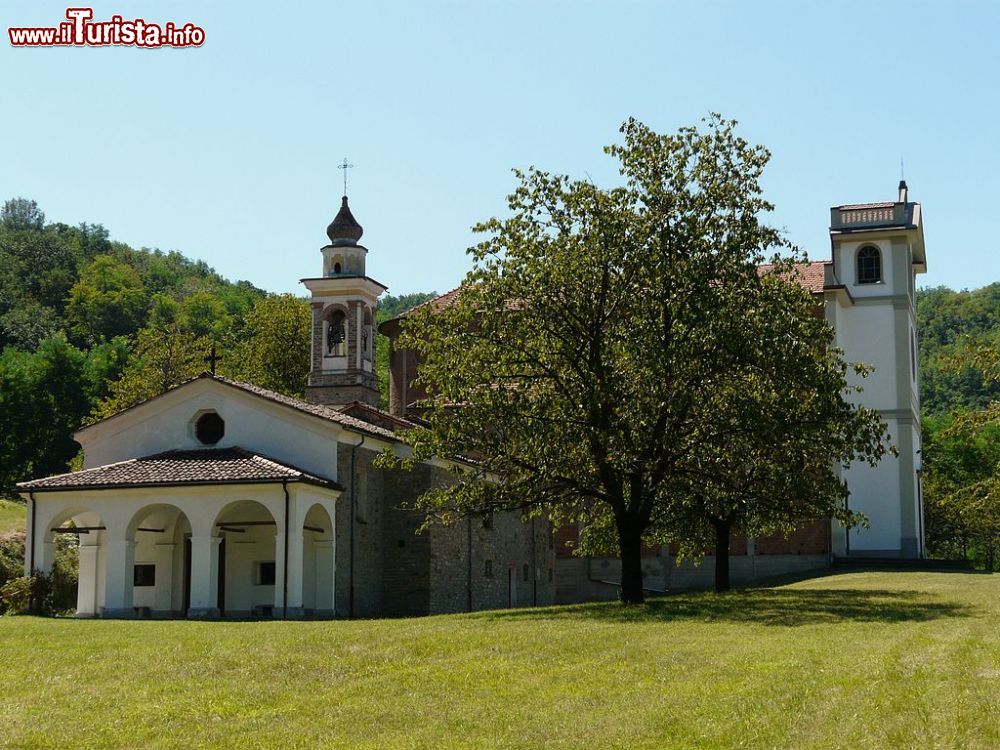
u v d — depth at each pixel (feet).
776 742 42.22
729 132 108.17
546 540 182.29
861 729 42.93
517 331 107.04
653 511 121.39
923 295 463.83
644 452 105.60
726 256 105.50
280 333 268.82
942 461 280.31
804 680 54.60
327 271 173.47
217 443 134.72
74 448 346.13
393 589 140.56
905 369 188.75
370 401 170.91
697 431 107.55
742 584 166.40
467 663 65.92
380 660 67.46
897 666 57.26
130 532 123.13
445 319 109.91
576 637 75.97
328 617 125.39
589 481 113.60
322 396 168.66
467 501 110.52
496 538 161.48
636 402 105.19
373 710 52.90
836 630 77.46
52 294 551.18
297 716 52.08
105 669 65.92
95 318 502.38
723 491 112.06
